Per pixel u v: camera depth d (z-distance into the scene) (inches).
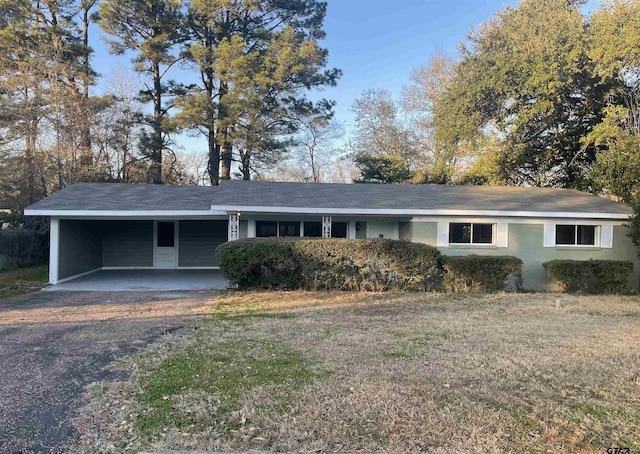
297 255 414.6
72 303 349.4
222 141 885.8
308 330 248.5
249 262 411.8
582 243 504.1
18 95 743.7
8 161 677.9
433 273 423.8
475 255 450.0
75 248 534.3
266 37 964.0
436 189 595.8
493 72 705.6
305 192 542.6
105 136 853.8
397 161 1074.1
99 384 158.7
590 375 171.8
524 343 221.3
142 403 141.4
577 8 721.6
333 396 146.5
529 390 155.5
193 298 374.9
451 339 228.5
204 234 648.4
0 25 790.5
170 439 117.5
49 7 859.4
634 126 617.0
